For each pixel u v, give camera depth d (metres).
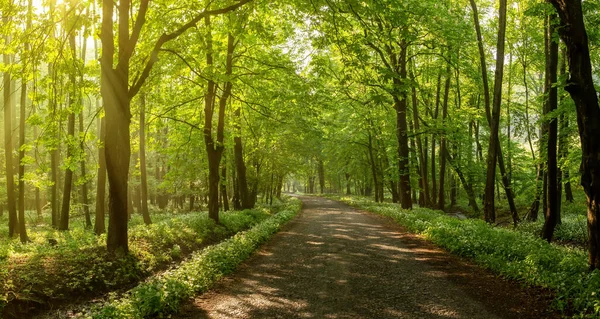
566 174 21.31
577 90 8.25
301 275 10.09
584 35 8.22
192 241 15.19
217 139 20.03
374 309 7.31
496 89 16.88
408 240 14.90
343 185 79.75
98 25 12.34
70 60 11.99
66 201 20.03
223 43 17.98
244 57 20.33
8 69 11.74
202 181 32.47
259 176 33.81
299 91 17.08
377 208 28.94
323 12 11.80
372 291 8.48
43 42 11.32
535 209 23.92
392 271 10.17
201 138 21.44
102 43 10.89
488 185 17.25
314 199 56.19
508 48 27.44
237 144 27.17
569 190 30.67
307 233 17.94
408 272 10.00
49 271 9.06
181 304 7.80
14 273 8.53
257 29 12.09
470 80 27.94
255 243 14.38
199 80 14.02
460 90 30.95
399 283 9.03
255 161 33.31
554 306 6.83
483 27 27.06
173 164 23.08
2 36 11.55
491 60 29.75
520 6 23.45
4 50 11.45
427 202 27.50
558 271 8.36
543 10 12.56
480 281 8.91
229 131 22.75
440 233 14.20
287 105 18.73
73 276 9.19
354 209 34.25
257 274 10.27
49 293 8.27
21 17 10.98
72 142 12.62
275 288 8.93
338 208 35.97
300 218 25.62
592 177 8.20
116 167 11.09
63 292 8.58
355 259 11.77
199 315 7.22
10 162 18.50
